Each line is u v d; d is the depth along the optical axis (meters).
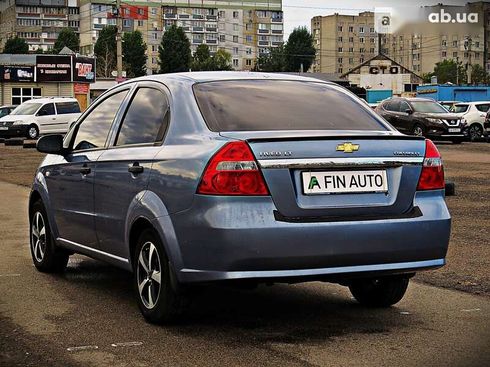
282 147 5.11
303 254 5.02
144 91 6.36
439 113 33.69
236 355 4.96
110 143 6.45
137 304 6.31
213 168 5.05
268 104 5.88
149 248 5.68
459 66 152.75
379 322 5.86
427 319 5.97
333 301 6.59
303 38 142.38
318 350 5.09
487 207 12.63
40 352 5.04
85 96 62.94
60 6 188.88
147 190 5.63
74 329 5.61
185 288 5.42
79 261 8.41
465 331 5.61
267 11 180.12
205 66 145.00
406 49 181.25
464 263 8.20
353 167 5.25
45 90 61.28
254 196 5.00
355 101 6.32
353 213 5.21
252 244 4.94
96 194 6.43
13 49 155.88
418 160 5.48
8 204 13.55
